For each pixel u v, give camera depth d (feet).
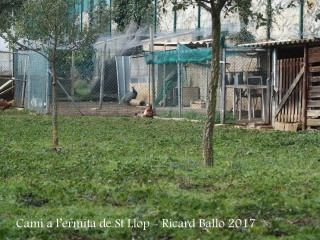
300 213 45.24
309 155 78.07
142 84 168.96
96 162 70.49
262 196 50.24
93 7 138.21
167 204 47.39
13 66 165.27
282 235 39.93
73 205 48.24
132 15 173.68
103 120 129.70
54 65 85.97
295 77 116.06
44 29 85.76
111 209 46.52
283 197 50.24
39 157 75.25
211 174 61.67
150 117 139.54
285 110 117.91
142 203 48.60
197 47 149.28
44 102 147.13
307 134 101.19
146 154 79.00
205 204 46.98
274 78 120.06
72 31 88.22
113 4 145.38
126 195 50.70
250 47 120.57
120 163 67.82
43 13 85.25
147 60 140.67
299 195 51.47
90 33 90.58
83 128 112.57
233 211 45.16
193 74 151.12
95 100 176.96
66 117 136.26
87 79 179.11
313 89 112.47
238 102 129.80
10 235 39.65
